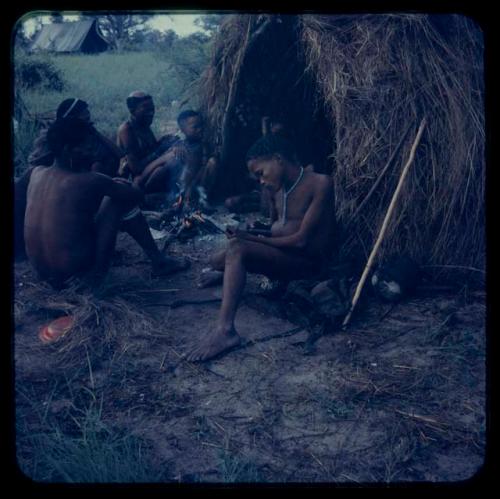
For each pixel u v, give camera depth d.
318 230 3.54
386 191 3.99
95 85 13.38
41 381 2.94
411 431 2.47
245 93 5.75
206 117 6.07
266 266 3.44
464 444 2.38
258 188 5.93
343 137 4.11
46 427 2.55
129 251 4.80
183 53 9.37
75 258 3.65
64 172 3.60
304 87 5.44
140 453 2.37
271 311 3.59
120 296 3.75
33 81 11.09
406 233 3.92
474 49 4.02
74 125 3.53
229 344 3.15
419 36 3.98
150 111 5.67
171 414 2.66
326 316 3.38
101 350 3.18
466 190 3.80
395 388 2.79
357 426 2.53
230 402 2.74
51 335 3.30
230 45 5.60
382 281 3.60
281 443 2.44
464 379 2.82
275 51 5.51
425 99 3.92
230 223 5.31
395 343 3.20
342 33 4.20
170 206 5.66
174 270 4.28
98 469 2.19
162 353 3.20
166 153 5.70
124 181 3.95
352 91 4.05
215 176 5.85
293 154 3.57
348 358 3.07
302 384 2.86
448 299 3.65
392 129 3.95
